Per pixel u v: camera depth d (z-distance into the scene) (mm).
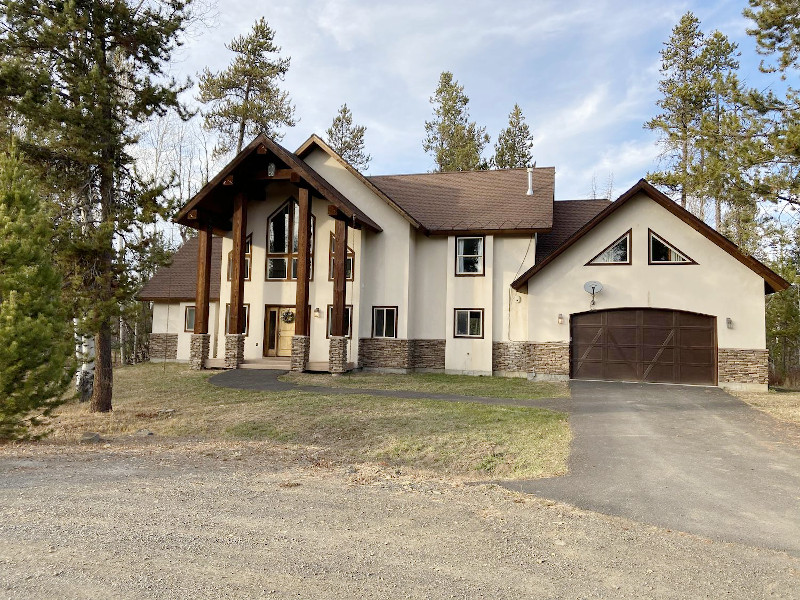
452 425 11281
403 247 20672
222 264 22172
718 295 17547
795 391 17438
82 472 6961
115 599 3596
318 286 20969
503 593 3895
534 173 23766
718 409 13336
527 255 20422
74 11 12844
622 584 4148
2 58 12805
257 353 21234
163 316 26438
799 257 16203
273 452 9148
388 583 3979
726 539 5273
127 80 15125
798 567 4617
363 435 10703
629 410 13164
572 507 6223
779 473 7840
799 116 12359
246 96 33500
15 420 9328
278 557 4387
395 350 20500
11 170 9766
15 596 3598
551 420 11797
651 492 6902
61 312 10547
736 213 15156
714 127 13656
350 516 5508
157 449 9008
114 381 19047
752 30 13953
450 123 40094
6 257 9195
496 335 20516
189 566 4160
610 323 18562
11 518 5117
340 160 20984
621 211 18500
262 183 21000
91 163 13359
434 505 6043
